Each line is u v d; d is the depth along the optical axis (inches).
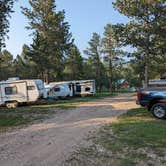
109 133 455.8
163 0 1071.6
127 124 528.7
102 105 952.9
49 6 1893.5
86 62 2748.5
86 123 571.8
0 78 2684.5
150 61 1132.5
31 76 2468.0
